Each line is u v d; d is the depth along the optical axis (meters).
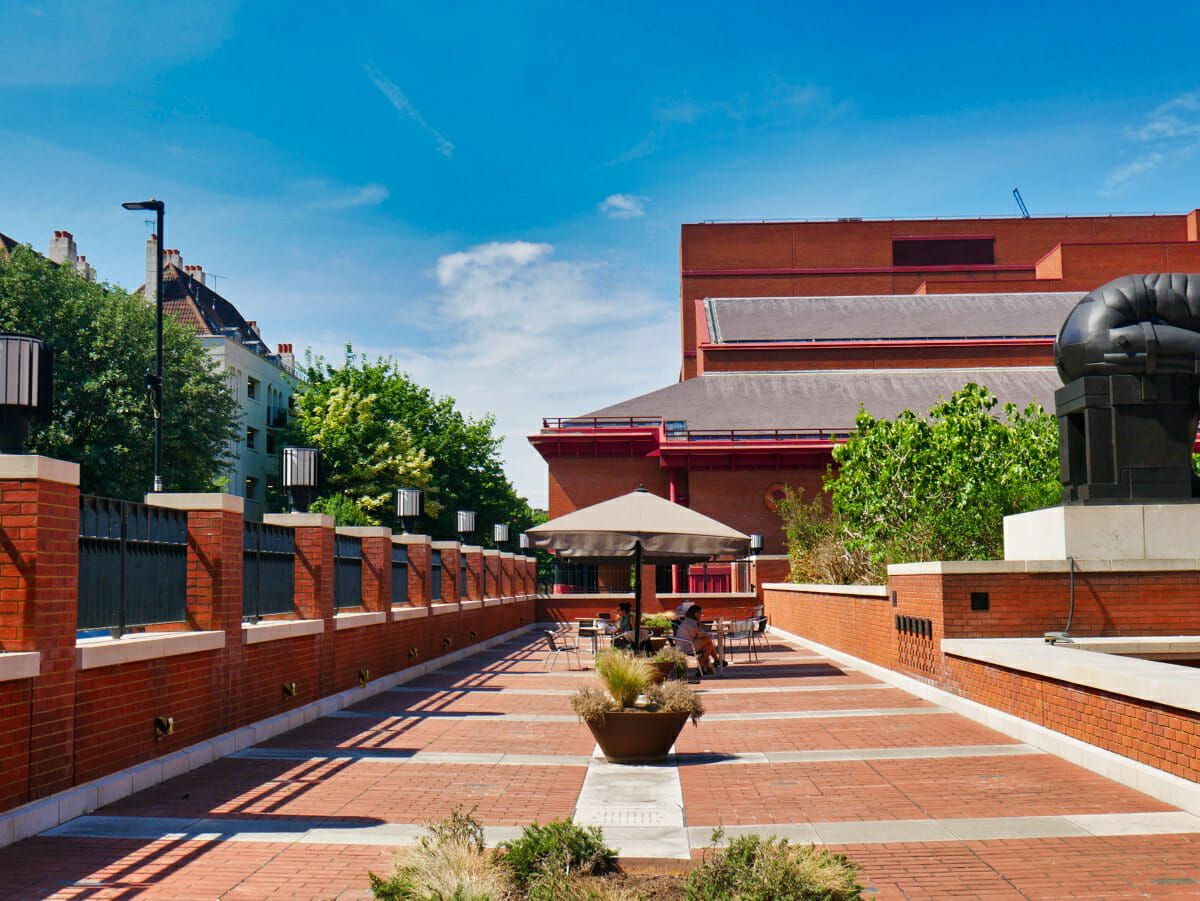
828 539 28.50
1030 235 81.75
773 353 60.34
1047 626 14.11
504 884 5.62
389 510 58.75
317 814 8.08
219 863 6.68
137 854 6.90
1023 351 60.12
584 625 25.05
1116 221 81.56
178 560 10.89
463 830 6.16
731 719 13.65
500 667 21.92
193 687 10.47
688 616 20.50
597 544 18.86
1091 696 10.02
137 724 9.29
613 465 53.25
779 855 5.34
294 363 79.06
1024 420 25.52
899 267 80.12
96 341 41.38
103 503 9.20
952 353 60.22
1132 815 7.83
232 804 8.45
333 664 15.16
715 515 49.94
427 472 59.06
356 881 6.29
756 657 23.84
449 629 23.69
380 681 17.30
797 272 79.69
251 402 64.62
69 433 40.75
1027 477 22.92
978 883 6.20
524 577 39.25
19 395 7.96
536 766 10.22
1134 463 15.00
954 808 8.16
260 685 12.30
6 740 7.35
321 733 12.48
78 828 7.61
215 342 58.91
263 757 10.74
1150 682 8.61
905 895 5.98
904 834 7.35
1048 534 15.39
